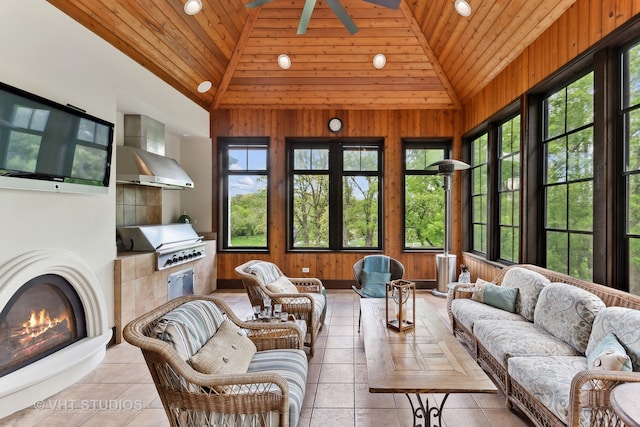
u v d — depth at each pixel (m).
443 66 4.66
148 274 3.60
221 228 5.46
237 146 5.53
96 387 2.44
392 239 5.32
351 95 5.14
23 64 2.26
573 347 2.16
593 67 2.60
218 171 5.40
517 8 3.08
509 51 3.59
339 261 5.34
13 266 2.17
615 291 2.19
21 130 2.18
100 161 2.92
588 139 2.73
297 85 5.05
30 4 2.31
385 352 1.99
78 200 2.76
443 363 1.85
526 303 2.79
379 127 5.30
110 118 3.11
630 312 1.82
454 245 5.29
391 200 5.32
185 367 1.45
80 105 2.76
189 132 4.98
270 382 1.47
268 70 4.87
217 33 4.12
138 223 4.40
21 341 2.29
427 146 5.46
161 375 1.51
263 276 3.30
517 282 3.02
